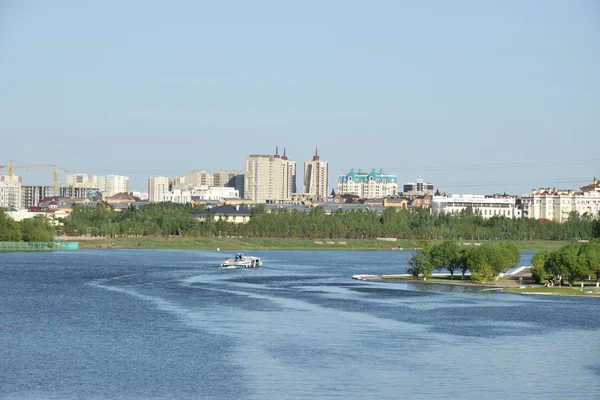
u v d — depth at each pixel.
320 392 183.62
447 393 184.25
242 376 195.12
